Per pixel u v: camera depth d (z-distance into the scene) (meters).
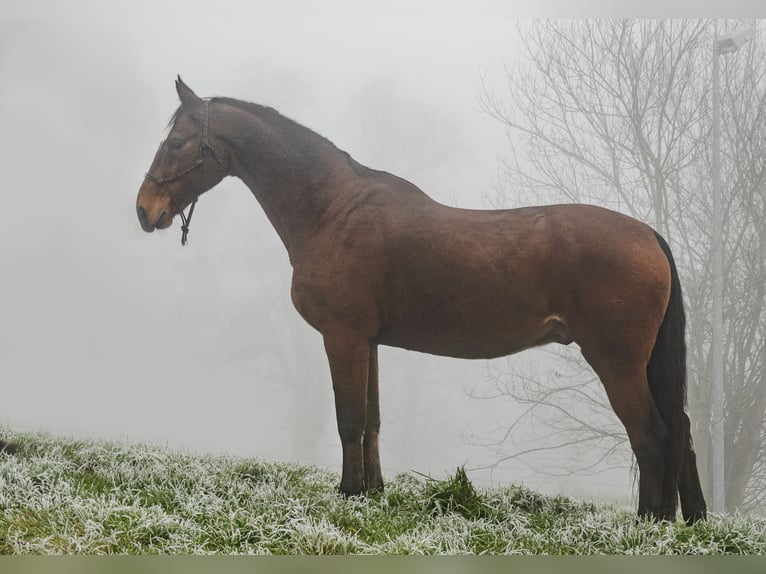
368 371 5.65
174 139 5.91
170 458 6.32
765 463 12.86
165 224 5.95
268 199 5.88
